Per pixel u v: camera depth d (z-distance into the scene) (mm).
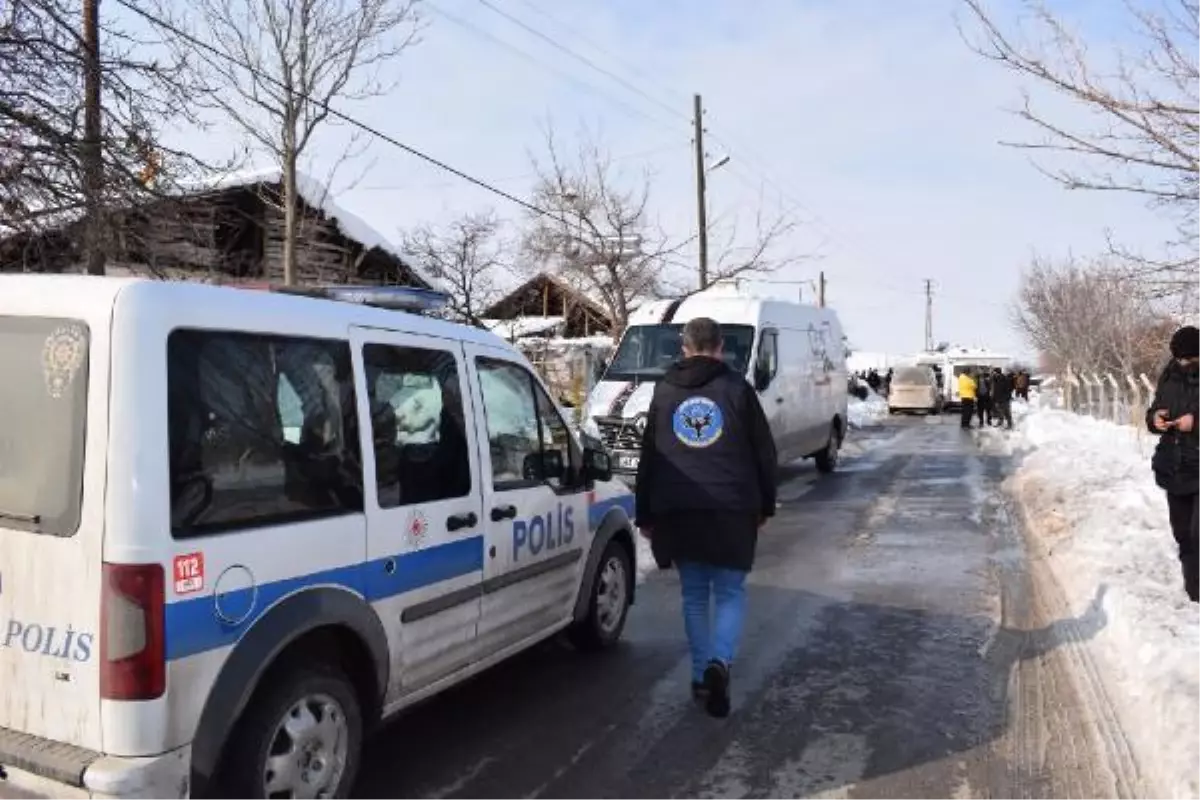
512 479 4793
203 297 3121
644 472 4941
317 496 3447
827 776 4148
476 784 4055
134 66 7867
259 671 3098
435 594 4070
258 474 3211
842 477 15609
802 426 14367
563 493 5262
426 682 4094
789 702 5051
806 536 10078
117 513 2797
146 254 8664
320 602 3371
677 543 4832
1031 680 5379
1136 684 5031
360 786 4020
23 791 2883
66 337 2930
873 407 45000
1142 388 19984
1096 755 4332
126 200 7797
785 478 15414
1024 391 47781
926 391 40250
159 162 8125
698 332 4996
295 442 3381
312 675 3344
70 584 2840
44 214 7512
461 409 4387
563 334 29375
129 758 2783
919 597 7367
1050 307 46062
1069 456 16125
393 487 3836
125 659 2771
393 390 3928
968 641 6172
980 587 7691
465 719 4789
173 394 2947
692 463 4781
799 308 14680
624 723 4750
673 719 4809
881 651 5961
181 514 2916
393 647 3814
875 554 9094
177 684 2859
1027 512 11633
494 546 4527
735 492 4746
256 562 3143
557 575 5223
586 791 4004
